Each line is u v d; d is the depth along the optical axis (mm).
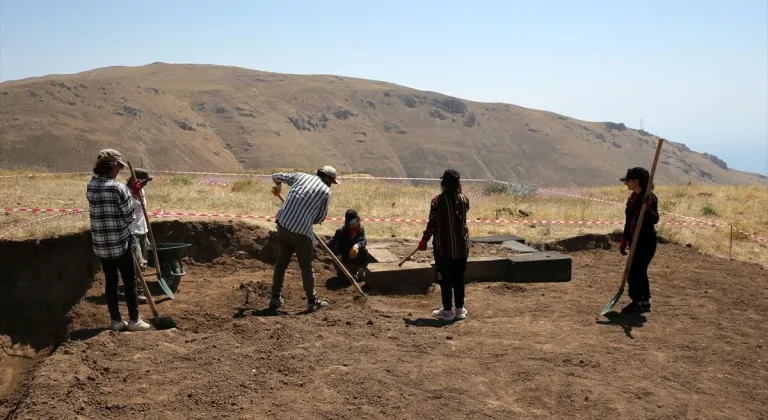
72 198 13469
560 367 5773
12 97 160875
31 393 5098
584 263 10484
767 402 5215
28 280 9078
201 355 6016
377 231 12227
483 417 4852
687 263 10492
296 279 9172
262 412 4883
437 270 7215
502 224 13289
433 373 5598
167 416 4820
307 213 7426
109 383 5375
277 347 6195
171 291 8344
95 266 9430
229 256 10203
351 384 5359
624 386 5402
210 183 19844
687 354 6188
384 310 7641
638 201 7488
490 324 7027
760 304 8039
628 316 7449
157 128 177750
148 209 12445
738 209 17844
